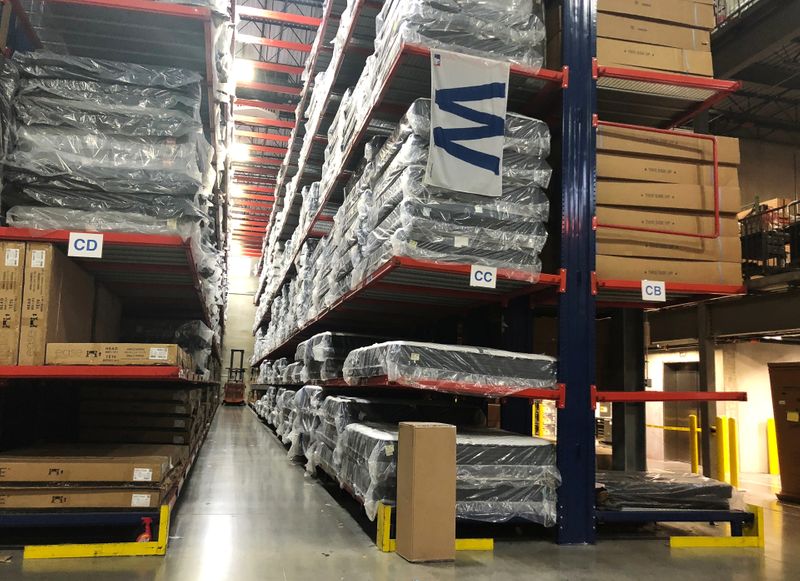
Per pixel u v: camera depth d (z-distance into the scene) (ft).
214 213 21.56
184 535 12.00
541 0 13.37
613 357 17.39
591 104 13.24
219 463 22.21
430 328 22.82
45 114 11.10
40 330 10.39
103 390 15.76
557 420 12.38
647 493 13.05
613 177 13.26
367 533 12.55
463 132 11.99
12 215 10.83
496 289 14.53
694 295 15.01
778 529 15.10
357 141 16.17
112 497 10.52
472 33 12.35
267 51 40.55
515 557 11.15
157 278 15.93
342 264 17.21
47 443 14.37
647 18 13.82
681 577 10.35
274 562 10.43
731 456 23.26
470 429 14.79
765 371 32.17
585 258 12.87
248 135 39.83
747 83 36.27
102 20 12.05
